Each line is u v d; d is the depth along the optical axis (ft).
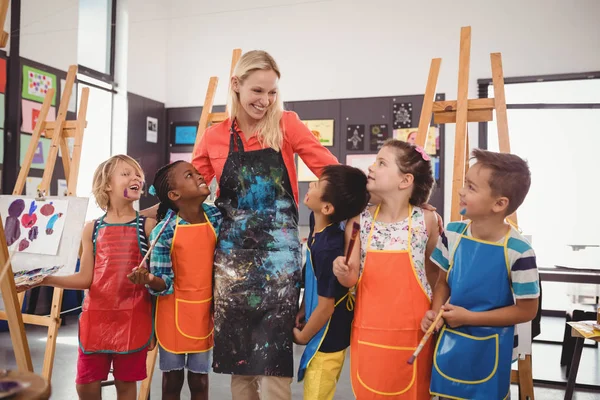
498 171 4.35
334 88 18.51
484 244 4.56
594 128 16.92
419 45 17.70
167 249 5.43
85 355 5.81
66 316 14.05
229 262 5.21
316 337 4.91
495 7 17.12
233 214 5.28
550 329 14.83
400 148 4.86
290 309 5.12
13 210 7.32
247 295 5.12
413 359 4.42
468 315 4.42
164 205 5.65
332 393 4.93
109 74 18.37
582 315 11.06
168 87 20.44
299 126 5.44
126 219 6.04
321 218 4.97
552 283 16.84
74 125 9.17
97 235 5.98
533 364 11.08
